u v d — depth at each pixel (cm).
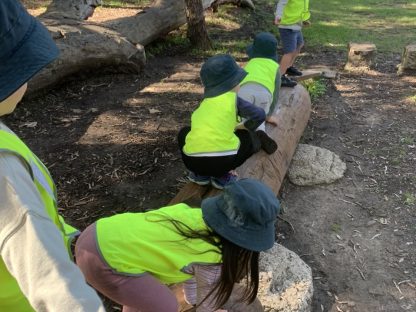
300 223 277
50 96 401
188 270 143
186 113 384
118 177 299
